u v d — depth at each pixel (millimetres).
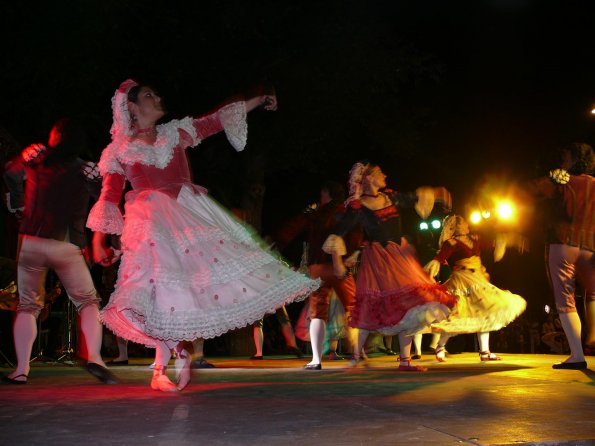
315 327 6582
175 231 3975
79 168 5117
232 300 3871
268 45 13156
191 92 13156
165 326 3775
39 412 3314
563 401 3617
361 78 14078
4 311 9047
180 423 2963
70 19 11617
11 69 11555
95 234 4406
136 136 4266
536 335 13828
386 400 3693
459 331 7699
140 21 12320
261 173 14555
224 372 5965
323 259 6840
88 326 4949
